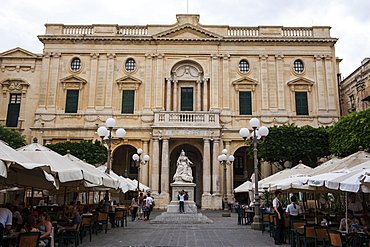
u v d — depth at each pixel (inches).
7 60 1727.4
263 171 1635.1
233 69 1718.8
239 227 843.4
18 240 379.9
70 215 736.3
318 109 1669.5
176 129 1536.7
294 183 639.1
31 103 1695.4
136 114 1651.1
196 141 1592.0
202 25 1750.7
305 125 1508.4
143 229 807.1
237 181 1803.6
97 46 1720.0
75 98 1675.7
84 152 1428.4
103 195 1581.0
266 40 1717.5
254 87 1696.6
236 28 1763.0
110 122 796.0
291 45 1733.5
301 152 1392.7
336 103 1681.8
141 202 1180.5
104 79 1688.0
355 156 570.3
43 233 474.9
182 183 1010.1
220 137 1615.4
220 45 1734.7
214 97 1675.7
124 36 1706.4
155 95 1676.9
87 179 553.6
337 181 440.5
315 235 465.1
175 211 978.1
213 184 1515.7
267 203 1118.4
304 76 1711.4
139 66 1712.6
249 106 1680.6
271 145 1403.8
